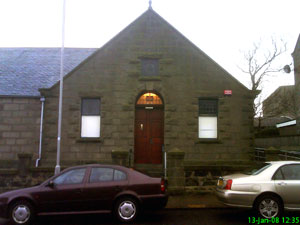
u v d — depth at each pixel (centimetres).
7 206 722
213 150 1316
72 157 1289
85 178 754
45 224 739
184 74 1352
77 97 1325
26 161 1042
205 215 819
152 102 1366
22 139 1312
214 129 1353
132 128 1312
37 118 1325
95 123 1334
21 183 1030
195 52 1372
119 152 1043
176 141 1311
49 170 1040
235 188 740
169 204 925
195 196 1030
